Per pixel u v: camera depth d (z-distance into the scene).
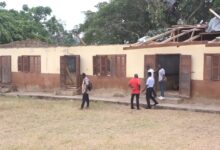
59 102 24.42
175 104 21.52
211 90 20.98
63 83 27.88
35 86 29.88
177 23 34.56
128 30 38.16
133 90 20.94
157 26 35.56
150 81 20.95
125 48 24.42
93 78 26.56
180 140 13.46
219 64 20.62
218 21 22.95
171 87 25.78
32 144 12.95
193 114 19.03
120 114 19.30
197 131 15.02
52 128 15.85
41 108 21.69
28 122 17.31
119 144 12.85
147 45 23.31
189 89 21.62
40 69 29.47
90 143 13.03
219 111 19.09
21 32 41.25
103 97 25.23
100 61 26.16
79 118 18.25
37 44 34.50
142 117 18.33
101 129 15.55
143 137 13.98
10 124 16.86
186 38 24.64
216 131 15.00
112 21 38.56
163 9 34.03
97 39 39.72
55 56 28.55
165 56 25.42
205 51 21.09
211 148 12.30
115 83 25.48
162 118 18.00
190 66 21.58
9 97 27.83
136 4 37.38
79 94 27.11
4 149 12.34
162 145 12.70
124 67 24.94
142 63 23.98
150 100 22.91
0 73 31.92
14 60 31.09
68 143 13.08
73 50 27.50
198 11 34.56
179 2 34.28
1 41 37.91
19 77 30.83
